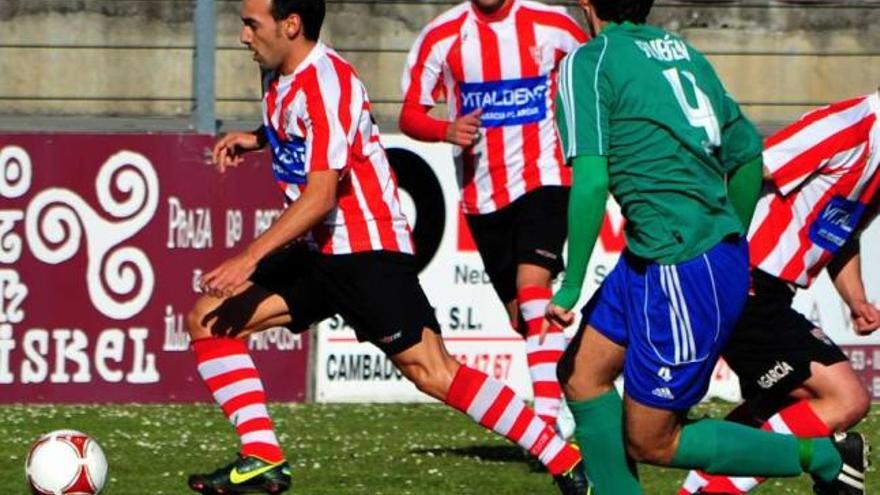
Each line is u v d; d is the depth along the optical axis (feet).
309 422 98.32
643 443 62.80
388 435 94.63
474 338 106.01
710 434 63.62
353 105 67.05
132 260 103.55
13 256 102.53
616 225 106.32
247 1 67.46
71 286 103.09
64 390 103.14
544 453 69.36
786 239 67.87
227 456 86.63
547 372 85.71
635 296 61.11
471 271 105.81
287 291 69.97
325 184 66.13
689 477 68.64
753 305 67.92
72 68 115.75
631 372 61.62
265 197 104.42
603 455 63.98
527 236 86.33
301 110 66.95
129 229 103.55
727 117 62.28
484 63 87.25
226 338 69.87
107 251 103.24
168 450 88.17
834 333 108.68
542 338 62.49
